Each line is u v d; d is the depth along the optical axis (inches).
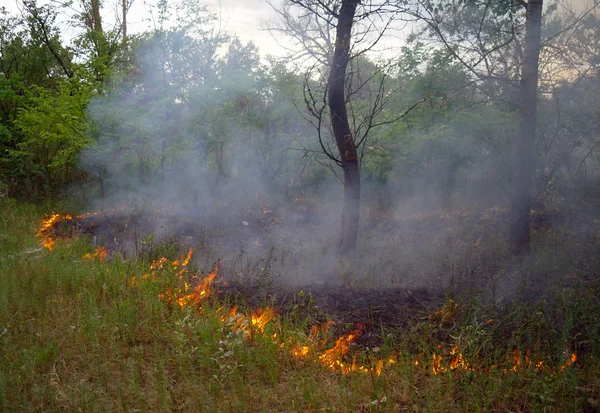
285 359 172.2
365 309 213.9
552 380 152.8
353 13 263.4
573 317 185.8
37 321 194.4
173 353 172.4
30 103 502.3
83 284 226.5
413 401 150.1
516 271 244.7
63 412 142.0
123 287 225.0
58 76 593.6
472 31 294.4
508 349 168.4
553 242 275.1
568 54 306.0
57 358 168.9
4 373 155.7
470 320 193.9
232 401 147.8
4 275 230.7
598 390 148.5
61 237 329.1
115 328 183.9
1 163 484.1
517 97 296.2
